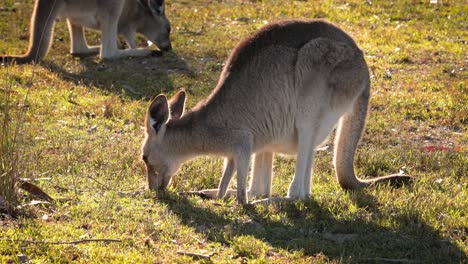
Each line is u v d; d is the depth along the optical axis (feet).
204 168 47.01
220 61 75.10
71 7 73.46
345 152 43.98
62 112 57.88
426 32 85.81
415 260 34.86
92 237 35.19
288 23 42.06
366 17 92.27
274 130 41.91
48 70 69.46
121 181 43.86
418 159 51.24
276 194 44.52
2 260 31.99
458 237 37.52
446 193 44.52
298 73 41.24
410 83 69.41
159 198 41.19
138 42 85.51
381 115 61.46
